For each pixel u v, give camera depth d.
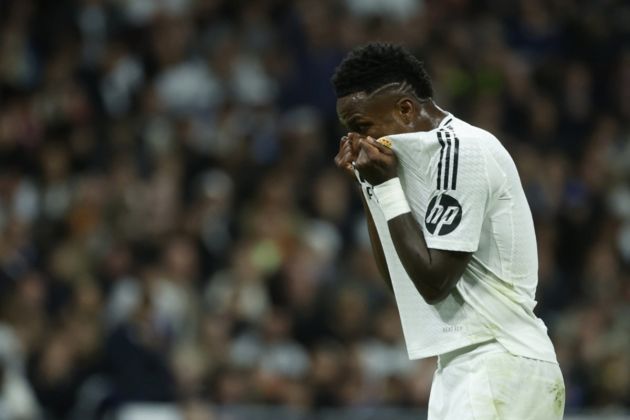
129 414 32.31
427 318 15.44
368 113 15.37
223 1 48.88
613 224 44.12
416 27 49.97
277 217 39.25
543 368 15.20
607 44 53.12
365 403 33.75
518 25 52.69
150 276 34.75
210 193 40.00
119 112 44.69
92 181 40.00
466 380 15.19
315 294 36.50
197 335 35.00
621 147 49.47
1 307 34.03
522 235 15.31
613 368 36.69
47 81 44.31
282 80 47.12
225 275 37.78
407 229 14.88
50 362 32.69
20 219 37.62
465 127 15.30
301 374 34.38
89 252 37.25
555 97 50.25
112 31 47.56
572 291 40.94
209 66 46.34
